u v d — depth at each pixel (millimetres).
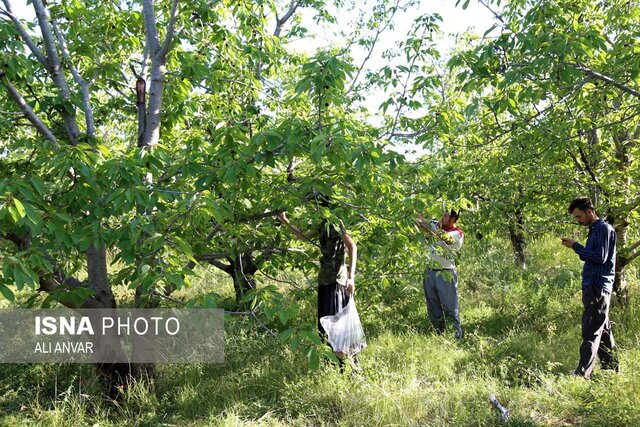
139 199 3236
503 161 5477
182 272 3207
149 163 3711
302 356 5504
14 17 4348
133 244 3195
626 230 6934
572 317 6863
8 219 3271
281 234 5441
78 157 3268
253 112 5359
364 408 4398
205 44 5320
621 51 4598
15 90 4105
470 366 5320
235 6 5547
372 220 4941
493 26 4340
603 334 5215
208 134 5555
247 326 6496
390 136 4914
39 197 3271
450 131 5031
